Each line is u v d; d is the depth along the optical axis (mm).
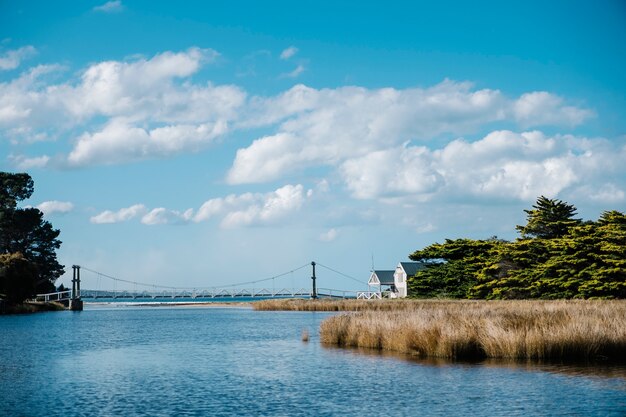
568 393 21516
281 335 48875
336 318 42125
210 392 23703
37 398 22891
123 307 156125
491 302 65812
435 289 95812
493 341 29281
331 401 21562
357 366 28797
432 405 20469
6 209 121500
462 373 25750
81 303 125438
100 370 29922
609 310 35344
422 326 32312
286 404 21281
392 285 133500
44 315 95062
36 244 129250
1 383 26219
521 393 21688
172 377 27500
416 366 28062
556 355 28188
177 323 70062
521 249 81312
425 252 97938
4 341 45906
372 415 19438
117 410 20766
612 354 27922
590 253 69438
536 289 75000
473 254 92562
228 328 58938
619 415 18656
